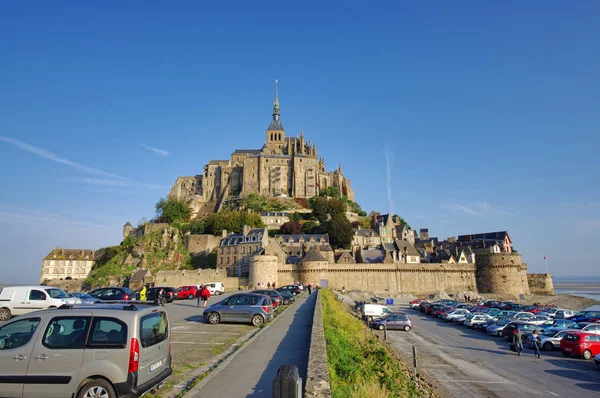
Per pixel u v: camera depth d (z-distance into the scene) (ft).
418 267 303.27
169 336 36.73
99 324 30.71
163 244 360.28
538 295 313.53
